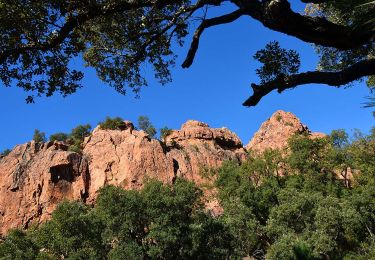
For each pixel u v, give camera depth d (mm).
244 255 47906
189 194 37500
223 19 5250
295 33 3982
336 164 56500
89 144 98062
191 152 96375
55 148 99625
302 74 4324
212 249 37031
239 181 58156
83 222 39062
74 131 117875
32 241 43375
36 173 92250
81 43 8273
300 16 3928
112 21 8680
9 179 92812
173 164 91250
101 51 9641
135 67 9594
